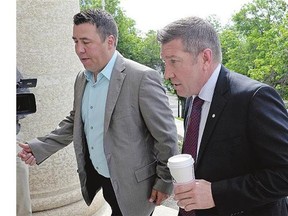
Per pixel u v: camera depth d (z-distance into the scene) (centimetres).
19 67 370
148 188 263
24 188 330
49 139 299
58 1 380
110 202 284
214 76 169
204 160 167
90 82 264
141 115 252
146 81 247
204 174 167
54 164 396
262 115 151
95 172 286
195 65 164
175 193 158
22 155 295
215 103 164
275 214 167
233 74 171
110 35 248
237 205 157
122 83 249
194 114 177
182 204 158
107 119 250
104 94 254
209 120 165
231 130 160
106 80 254
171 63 166
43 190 393
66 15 388
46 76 380
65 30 388
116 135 251
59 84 388
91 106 260
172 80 171
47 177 393
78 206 411
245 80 165
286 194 154
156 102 247
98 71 254
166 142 248
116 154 252
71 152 406
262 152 153
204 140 167
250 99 156
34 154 295
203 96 170
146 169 259
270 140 149
